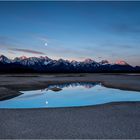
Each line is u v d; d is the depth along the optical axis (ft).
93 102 65.62
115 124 32.24
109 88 113.50
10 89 93.30
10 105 58.49
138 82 149.69
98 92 95.30
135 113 40.29
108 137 26.35
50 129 29.55
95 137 26.37
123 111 42.14
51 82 155.63
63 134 27.48
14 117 36.55
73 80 184.85
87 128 30.09
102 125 31.65
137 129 29.71
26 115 38.14
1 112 40.73
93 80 187.11
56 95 84.23
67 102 65.26
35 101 66.59
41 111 41.78
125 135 27.14
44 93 90.53
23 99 71.00
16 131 28.63
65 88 116.88
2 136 26.63
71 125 31.60
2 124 32.04
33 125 31.58
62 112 40.91
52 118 35.88
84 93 91.66
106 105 49.52
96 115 38.34
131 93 89.86
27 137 26.35
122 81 163.94
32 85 120.47
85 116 37.52
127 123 32.83
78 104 61.21
